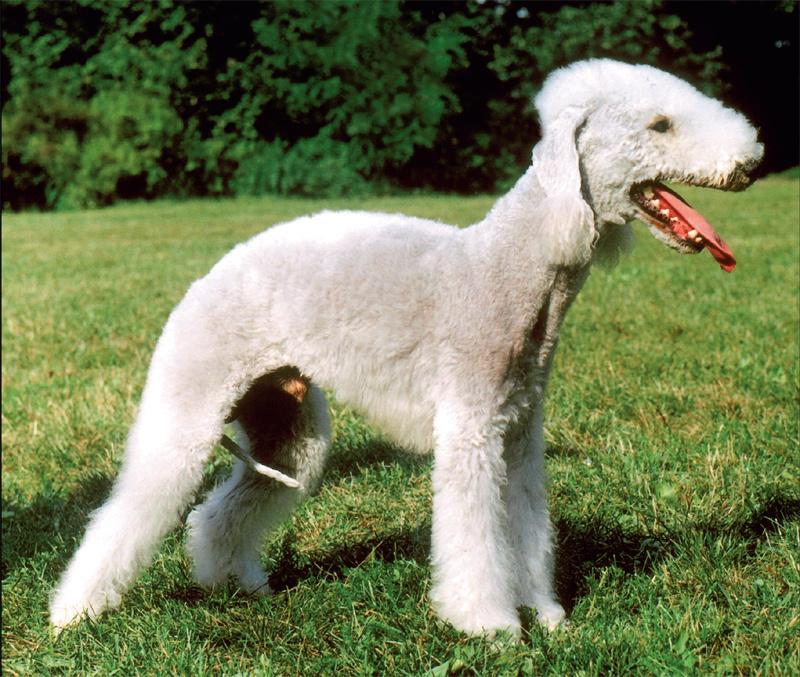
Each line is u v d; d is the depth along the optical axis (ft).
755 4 82.84
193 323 11.21
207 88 84.43
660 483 13.94
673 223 10.09
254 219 64.28
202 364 11.09
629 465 14.82
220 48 84.99
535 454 11.16
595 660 9.89
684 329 24.16
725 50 85.30
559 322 10.50
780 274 31.94
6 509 15.60
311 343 10.82
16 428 19.44
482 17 83.71
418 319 10.48
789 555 11.58
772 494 13.44
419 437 10.89
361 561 12.85
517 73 83.92
